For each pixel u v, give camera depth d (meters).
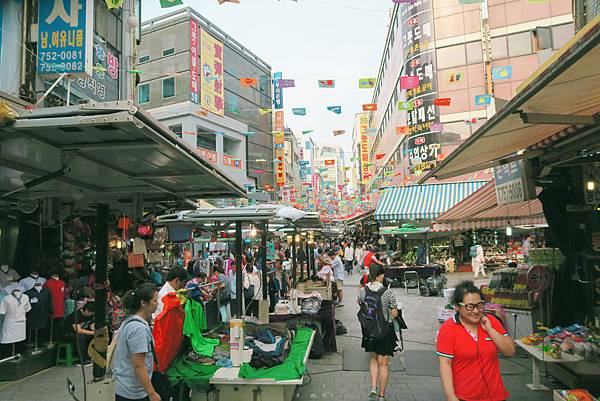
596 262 6.51
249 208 6.61
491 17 25.41
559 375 5.87
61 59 7.55
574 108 4.22
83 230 10.03
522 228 20.14
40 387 6.75
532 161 6.77
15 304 7.29
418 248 24.56
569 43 3.14
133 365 3.60
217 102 29.27
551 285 7.18
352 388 6.12
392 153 36.44
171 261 17.03
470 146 5.32
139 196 5.32
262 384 4.73
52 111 2.77
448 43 26.17
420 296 15.68
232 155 31.17
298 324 7.77
